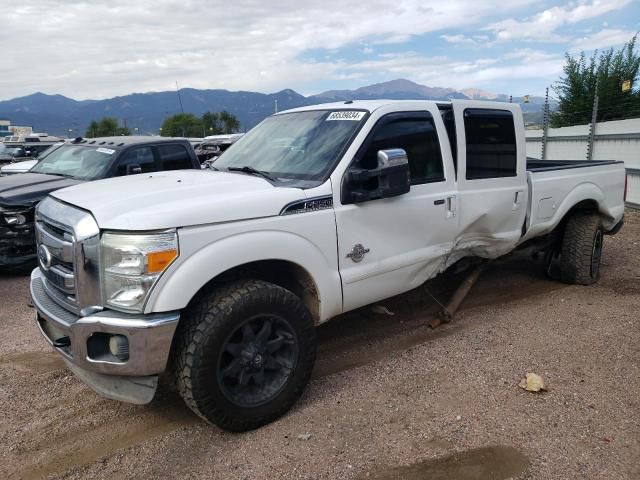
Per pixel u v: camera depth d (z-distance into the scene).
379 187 3.96
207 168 4.82
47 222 3.60
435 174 4.61
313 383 4.12
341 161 3.97
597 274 6.58
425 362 4.43
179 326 3.33
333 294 3.92
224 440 3.41
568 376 4.14
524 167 5.40
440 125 4.64
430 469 3.06
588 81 18.52
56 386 4.18
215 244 3.28
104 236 3.13
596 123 13.65
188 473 3.10
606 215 6.59
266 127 4.96
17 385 4.19
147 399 3.27
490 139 5.04
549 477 2.98
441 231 4.66
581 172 6.20
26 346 4.96
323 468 3.10
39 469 3.17
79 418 3.72
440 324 5.24
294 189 3.72
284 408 3.59
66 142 10.10
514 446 3.26
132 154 8.66
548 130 15.88
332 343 4.88
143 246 3.06
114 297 3.13
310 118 4.62
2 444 3.42
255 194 3.54
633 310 5.56
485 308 5.74
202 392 3.22
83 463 3.22
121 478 3.08
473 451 3.21
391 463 3.12
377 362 4.46
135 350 3.09
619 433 3.38
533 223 5.68
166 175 4.20
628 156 12.50
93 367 3.19
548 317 5.42
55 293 3.62
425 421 3.55
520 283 6.61
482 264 5.85
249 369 3.41
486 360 4.44
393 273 4.33
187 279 3.15
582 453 3.19
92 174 8.33
